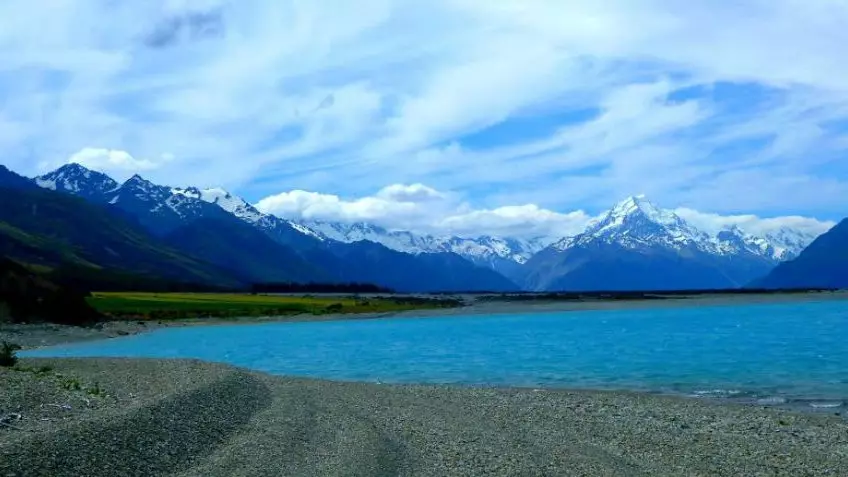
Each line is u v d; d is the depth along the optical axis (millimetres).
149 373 38781
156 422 22844
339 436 25984
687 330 105750
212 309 165875
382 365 63625
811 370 54344
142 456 19672
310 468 20609
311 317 158500
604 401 38281
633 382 48844
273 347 85562
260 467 20281
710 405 37000
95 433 19953
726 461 23797
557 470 21688
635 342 84688
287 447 23250
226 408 28453
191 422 24297
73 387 28812
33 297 108250
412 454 23422
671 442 27094
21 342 87312
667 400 38812
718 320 133125
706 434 28797
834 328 104562
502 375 54938
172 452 20781
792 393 42656
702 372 54125
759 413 34344
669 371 55125
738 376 51438
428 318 160750
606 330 109625
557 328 117750
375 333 110938
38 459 17172
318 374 57188
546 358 67500
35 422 21172
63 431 19359
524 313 177375
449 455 23422
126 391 30422
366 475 19984
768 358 63344
